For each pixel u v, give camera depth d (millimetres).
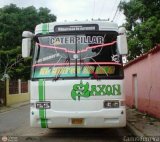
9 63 39094
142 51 23734
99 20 11328
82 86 10766
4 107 28453
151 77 16672
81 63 10930
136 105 21453
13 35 41062
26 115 21172
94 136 12039
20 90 36562
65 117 10742
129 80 23875
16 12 43312
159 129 12656
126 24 24609
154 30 22922
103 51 11016
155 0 23969
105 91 10773
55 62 11031
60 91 10820
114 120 10758
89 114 10688
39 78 11008
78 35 11117
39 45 11250
